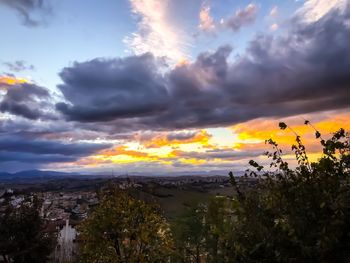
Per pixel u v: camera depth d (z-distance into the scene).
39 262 27.06
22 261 25.94
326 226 4.84
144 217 25.55
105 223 25.17
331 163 5.21
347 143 5.43
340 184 5.16
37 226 26.98
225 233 5.59
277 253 4.95
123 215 25.36
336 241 4.66
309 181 5.23
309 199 5.15
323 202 4.91
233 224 5.59
